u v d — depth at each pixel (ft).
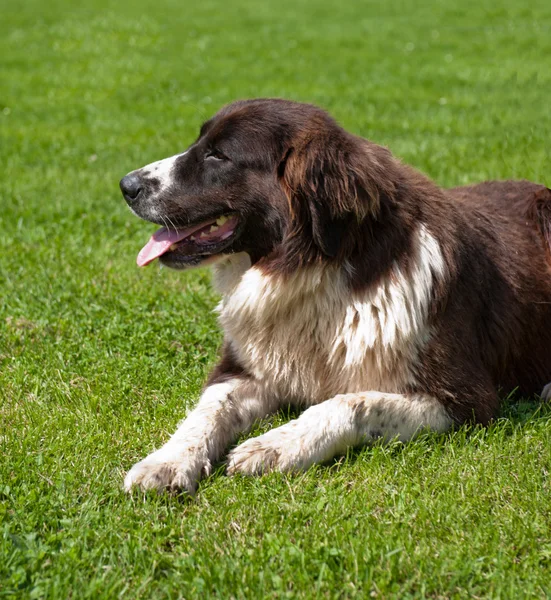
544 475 14.28
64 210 32.09
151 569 11.77
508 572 11.64
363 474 14.48
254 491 13.80
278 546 12.10
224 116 16.97
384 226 15.93
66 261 26.50
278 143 16.25
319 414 15.06
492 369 17.58
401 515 13.10
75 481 14.05
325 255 15.79
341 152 15.66
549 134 38.96
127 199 17.61
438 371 15.85
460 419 16.02
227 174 16.58
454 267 16.31
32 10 101.30
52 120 51.08
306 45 77.77
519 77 56.70
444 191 18.40
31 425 16.29
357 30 85.76
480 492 13.73
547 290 18.74
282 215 16.17
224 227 17.21
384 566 11.84
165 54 73.51
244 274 16.87
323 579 11.52
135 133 46.52
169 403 17.28
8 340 20.97
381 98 53.16
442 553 11.97
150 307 23.09
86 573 11.75
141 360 19.45
